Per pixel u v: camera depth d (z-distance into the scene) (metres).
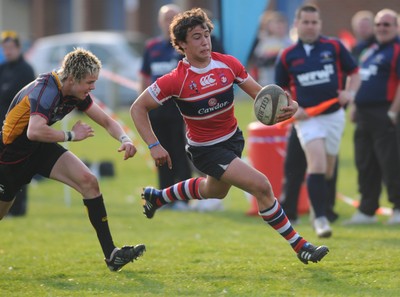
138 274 26.34
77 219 41.81
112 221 40.47
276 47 76.75
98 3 118.94
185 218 41.22
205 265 27.67
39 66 93.81
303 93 33.62
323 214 32.69
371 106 37.50
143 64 43.25
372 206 38.19
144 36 116.69
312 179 32.78
